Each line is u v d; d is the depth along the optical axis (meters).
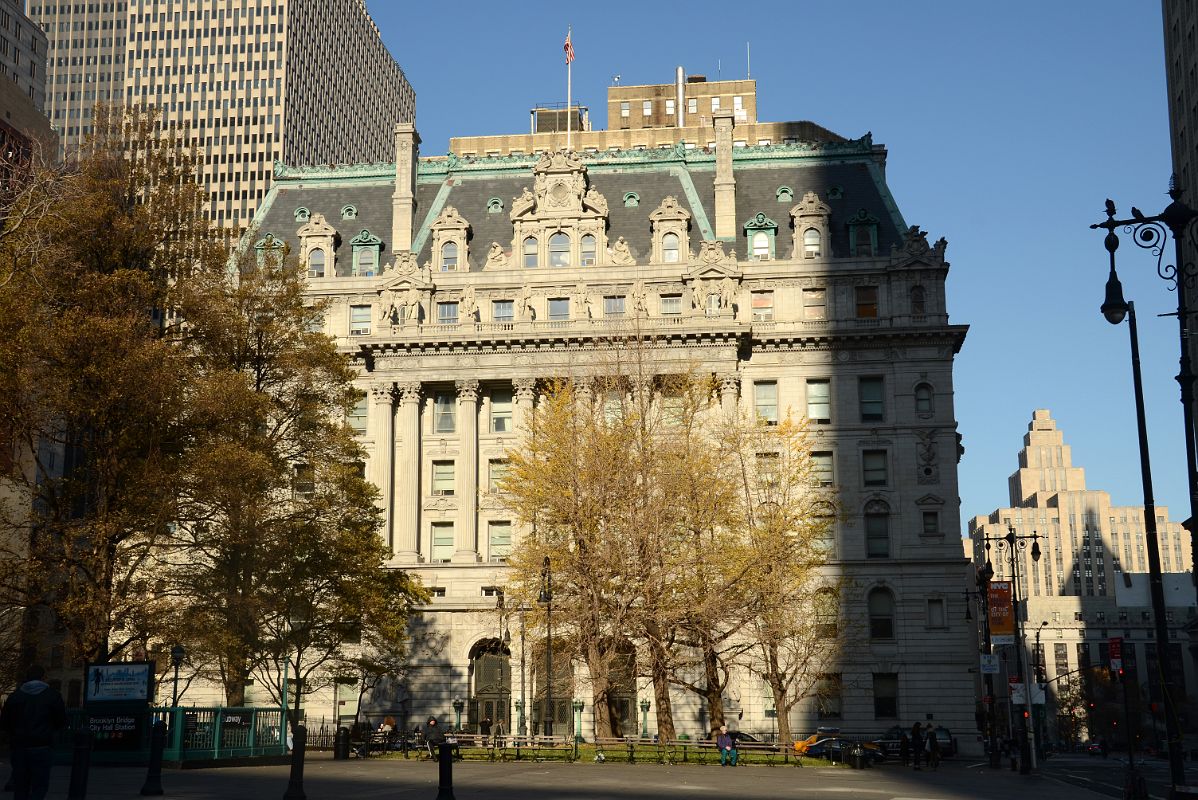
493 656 94.38
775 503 73.44
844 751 68.19
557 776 45.81
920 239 97.62
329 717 92.75
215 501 58.00
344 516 69.25
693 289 97.62
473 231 104.62
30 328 53.59
